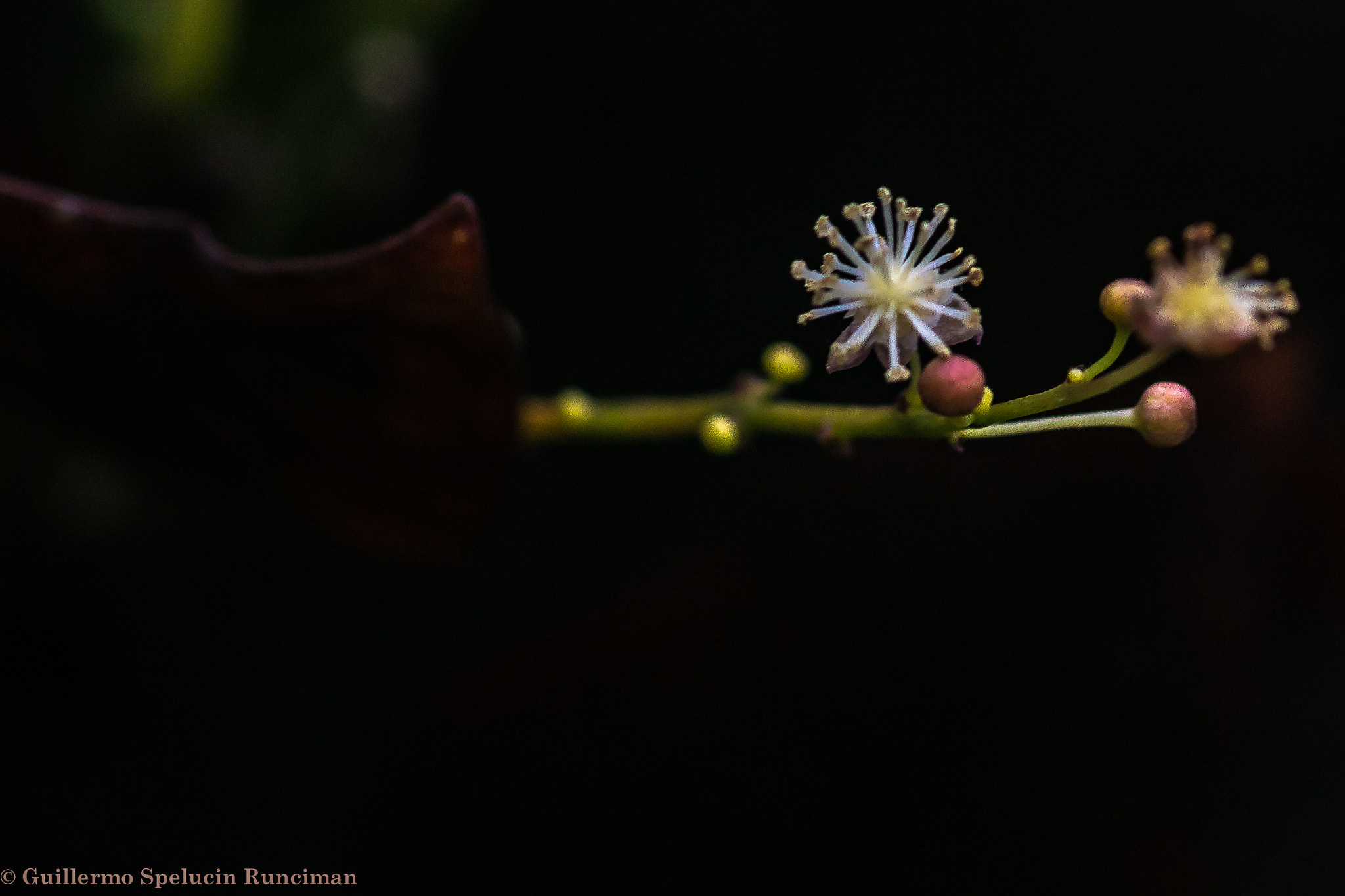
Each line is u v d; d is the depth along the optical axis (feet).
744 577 0.75
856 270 0.63
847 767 0.73
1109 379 0.61
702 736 0.74
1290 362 0.76
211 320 0.66
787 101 0.85
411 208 0.81
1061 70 0.83
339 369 0.67
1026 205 0.82
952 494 0.75
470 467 0.70
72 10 0.77
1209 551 0.74
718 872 0.73
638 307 0.82
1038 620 0.74
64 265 0.65
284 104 0.76
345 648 0.78
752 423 0.69
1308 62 0.83
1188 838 0.73
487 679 0.75
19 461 0.77
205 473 0.73
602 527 0.80
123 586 0.78
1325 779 0.75
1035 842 0.73
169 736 0.77
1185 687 0.74
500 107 0.83
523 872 0.73
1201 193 0.81
